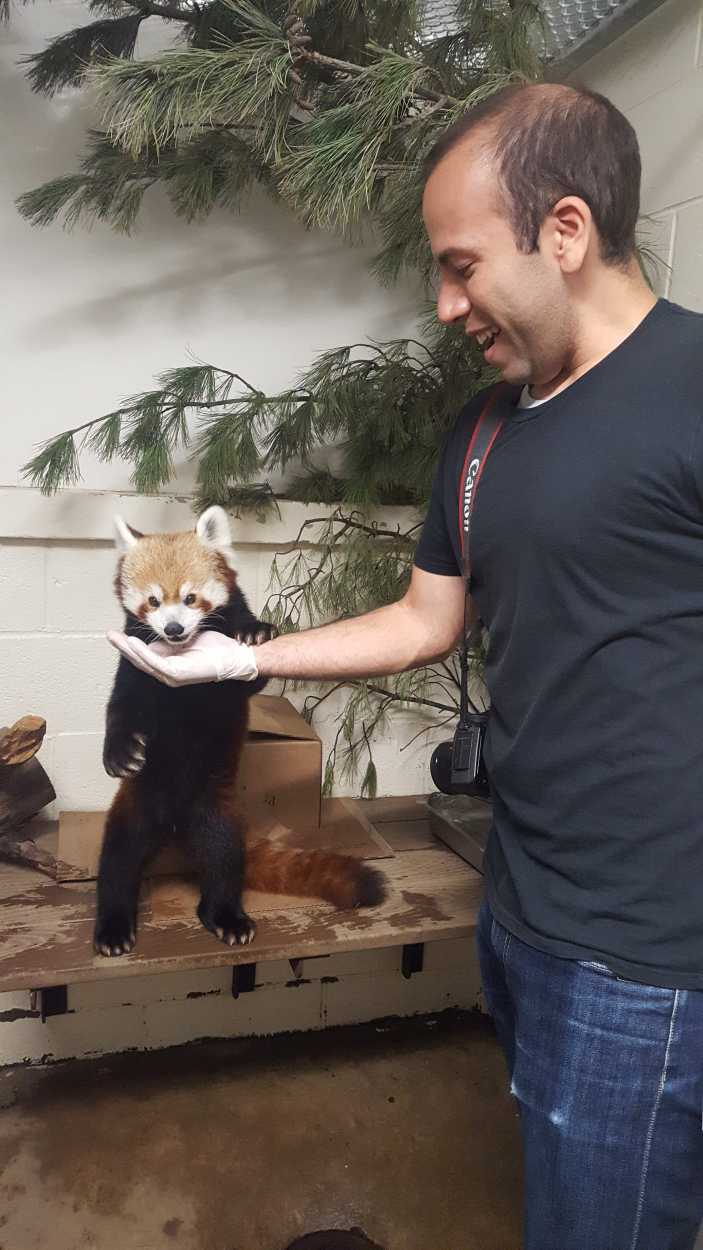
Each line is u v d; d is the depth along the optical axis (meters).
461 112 1.68
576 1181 1.13
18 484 2.39
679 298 2.11
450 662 2.55
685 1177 1.13
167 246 2.38
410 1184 2.05
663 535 1.03
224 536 1.83
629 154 1.05
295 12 1.65
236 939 1.75
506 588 1.16
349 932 1.83
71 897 1.93
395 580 2.37
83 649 2.30
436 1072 2.44
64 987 2.25
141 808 1.82
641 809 1.07
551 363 1.12
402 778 2.65
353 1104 2.30
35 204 2.11
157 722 1.75
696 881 1.07
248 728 2.04
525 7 1.83
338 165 1.66
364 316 2.58
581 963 1.11
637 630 1.05
